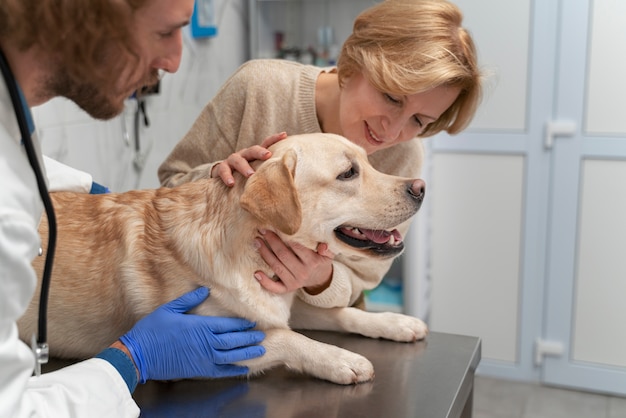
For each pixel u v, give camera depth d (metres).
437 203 2.91
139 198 1.20
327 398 1.05
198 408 1.02
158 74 0.84
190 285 1.11
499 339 2.96
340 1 3.11
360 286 1.43
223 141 1.55
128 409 0.89
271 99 1.48
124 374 0.95
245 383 1.11
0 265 0.66
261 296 1.12
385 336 1.29
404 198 1.17
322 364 1.10
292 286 1.14
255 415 0.99
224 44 2.94
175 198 1.17
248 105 1.49
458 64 1.20
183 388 1.09
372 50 1.23
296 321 1.34
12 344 0.70
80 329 1.16
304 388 1.09
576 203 2.71
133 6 0.70
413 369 1.16
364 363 1.11
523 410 2.69
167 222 1.14
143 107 2.29
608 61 2.55
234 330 1.10
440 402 1.04
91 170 2.08
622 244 2.69
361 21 1.30
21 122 0.73
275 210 1.04
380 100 1.26
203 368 1.05
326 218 1.15
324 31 3.06
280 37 3.19
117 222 1.17
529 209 2.78
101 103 0.78
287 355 1.12
